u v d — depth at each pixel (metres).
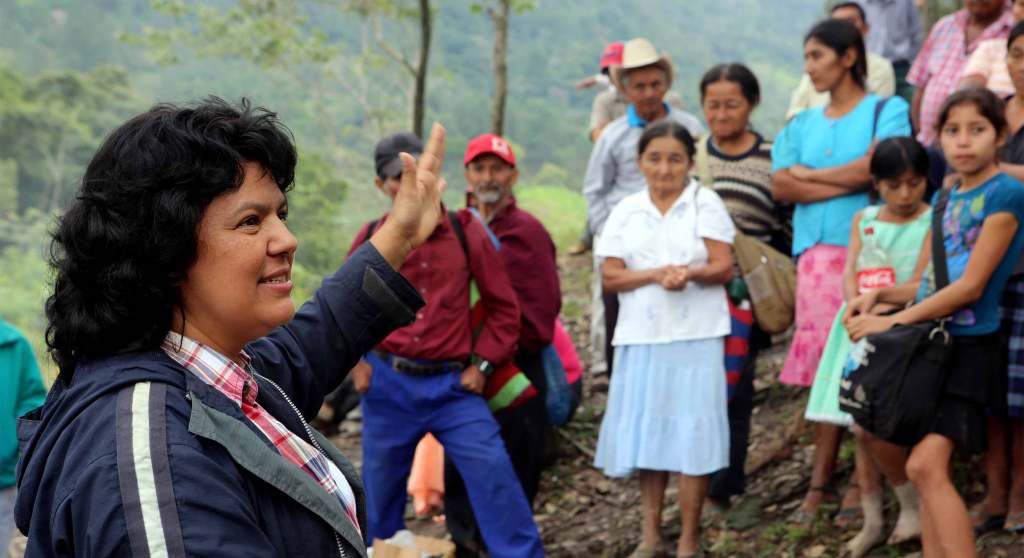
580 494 5.19
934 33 5.34
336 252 25.44
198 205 1.42
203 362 1.48
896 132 4.23
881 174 3.85
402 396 4.07
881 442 3.62
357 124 43.75
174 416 1.37
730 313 4.29
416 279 4.02
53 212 1.48
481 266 4.09
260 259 1.47
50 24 83.88
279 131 1.51
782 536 4.17
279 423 1.56
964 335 3.24
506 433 4.49
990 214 3.19
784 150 4.52
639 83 5.48
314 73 24.39
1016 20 4.34
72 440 1.37
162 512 1.29
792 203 4.60
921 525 3.34
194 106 1.48
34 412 1.59
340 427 6.17
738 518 4.44
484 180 4.50
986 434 3.70
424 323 4.01
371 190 35.84
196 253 1.44
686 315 4.07
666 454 4.02
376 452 4.19
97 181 1.41
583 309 8.23
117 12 91.62
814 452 4.65
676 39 123.69
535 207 16.77
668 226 4.15
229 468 1.38
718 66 4.73
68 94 56.69
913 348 3.19
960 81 4.53
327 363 1.87
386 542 4.00
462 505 4.58
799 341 4.32
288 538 1.43
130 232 1.39
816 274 4.30
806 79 6.02
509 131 75.81
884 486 4.24
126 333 1.43
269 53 16.83
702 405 4.02
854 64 4.38
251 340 1.54
